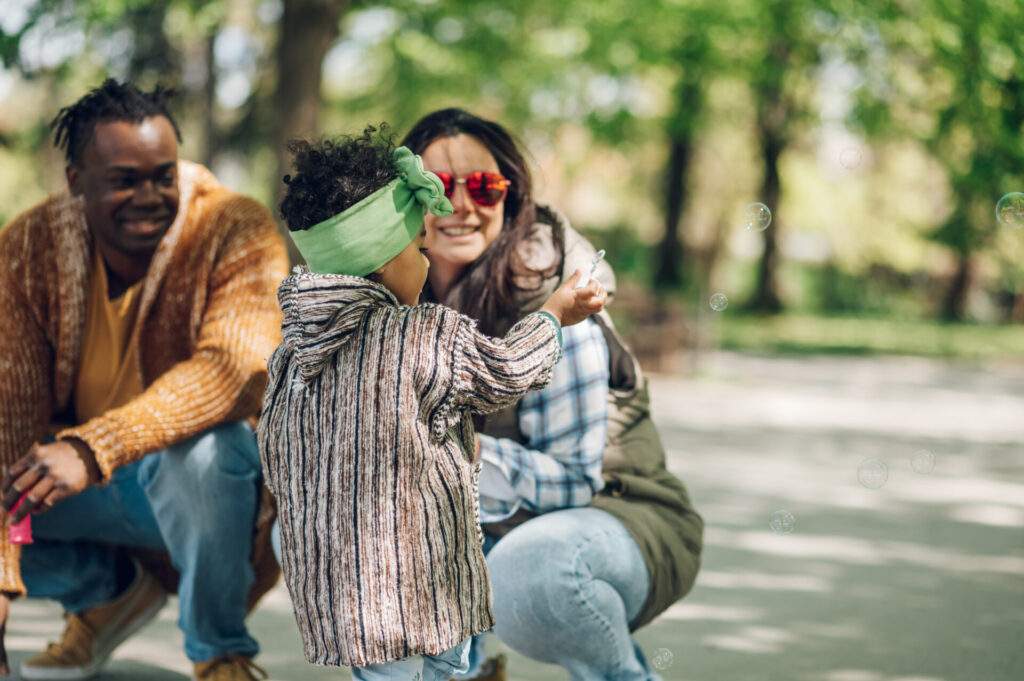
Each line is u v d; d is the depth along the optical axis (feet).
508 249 9.37
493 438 9.12
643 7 51.96
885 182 92.43
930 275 103.04
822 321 84.17
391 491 7.22
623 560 8.97
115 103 10.08
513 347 7.49
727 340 65.16
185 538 9.93
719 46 53.62
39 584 10.62
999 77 46.11
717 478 24.40
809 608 14.66
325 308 7.23
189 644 10.16
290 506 7.45
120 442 9.28
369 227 7.32
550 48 54.29
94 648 11.02
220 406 9.84
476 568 7.58
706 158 87.61
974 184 49.70
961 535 19.45
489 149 9.60
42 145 50.49
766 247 84.69
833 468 26.17
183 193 10.59
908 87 51.44
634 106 59.72
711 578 16.15
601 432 9.15
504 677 10.77
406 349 7.26
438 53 53.93
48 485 9.02
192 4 42.22
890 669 12.22
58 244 10.44
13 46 31.99
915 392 44.78
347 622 7.22
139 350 10.55
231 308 10.23
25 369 10.30
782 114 69.56
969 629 13.80
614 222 104.22
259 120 51.49
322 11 37.96
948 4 44.86
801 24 51.26
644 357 46.29
